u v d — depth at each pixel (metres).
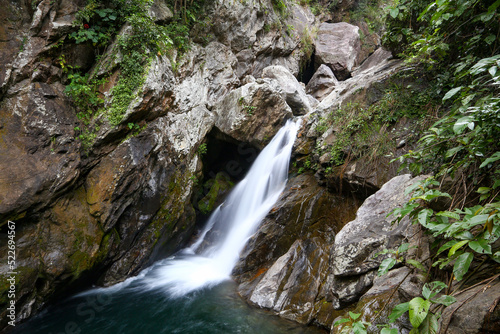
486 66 2.01
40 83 4.37
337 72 10.72
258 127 6.84
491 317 1.67
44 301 4.35
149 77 4.89
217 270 5.55
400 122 5.07
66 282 4.47
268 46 8.99
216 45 7.49
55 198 4.29
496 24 2.73
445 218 1.94
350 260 3.43
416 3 5.03
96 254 4.62
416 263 2.17
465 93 2.27
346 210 5.04
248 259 5.29
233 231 6.36
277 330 3.78
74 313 4.39
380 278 3.02
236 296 4.61
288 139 6.93
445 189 2.65
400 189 3.70
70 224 4.41
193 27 7.03
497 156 1.85
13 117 4.12
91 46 4.97
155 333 3.96
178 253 6.40
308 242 4.84
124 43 4.78
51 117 4.35
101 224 4.68
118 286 5.11
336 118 5.96
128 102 4.75
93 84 4.80
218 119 6.95
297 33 10.41
